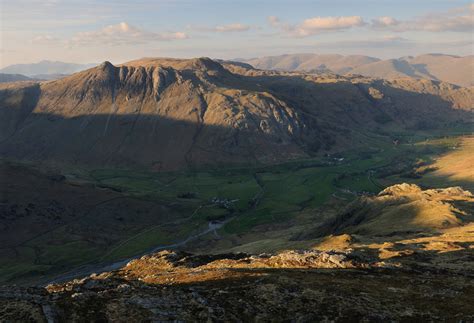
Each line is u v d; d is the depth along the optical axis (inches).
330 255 2711.6
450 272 2427.4
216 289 2087.8
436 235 4308.6
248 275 2362.2
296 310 1815.9
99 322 1588.3
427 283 2177.7
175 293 1971.0
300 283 2166.6
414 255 2967.5
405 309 1806.1
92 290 2050.9
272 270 2502.5
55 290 2165.4
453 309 1779.0
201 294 1996.8
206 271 2608.3
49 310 1652.3
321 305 1863.9
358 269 2496.3
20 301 1744.6
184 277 2460.6
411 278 2282.2
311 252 2856.8
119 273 3253.0
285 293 2007.9
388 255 3041.3
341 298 1940.2
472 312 1729.8
